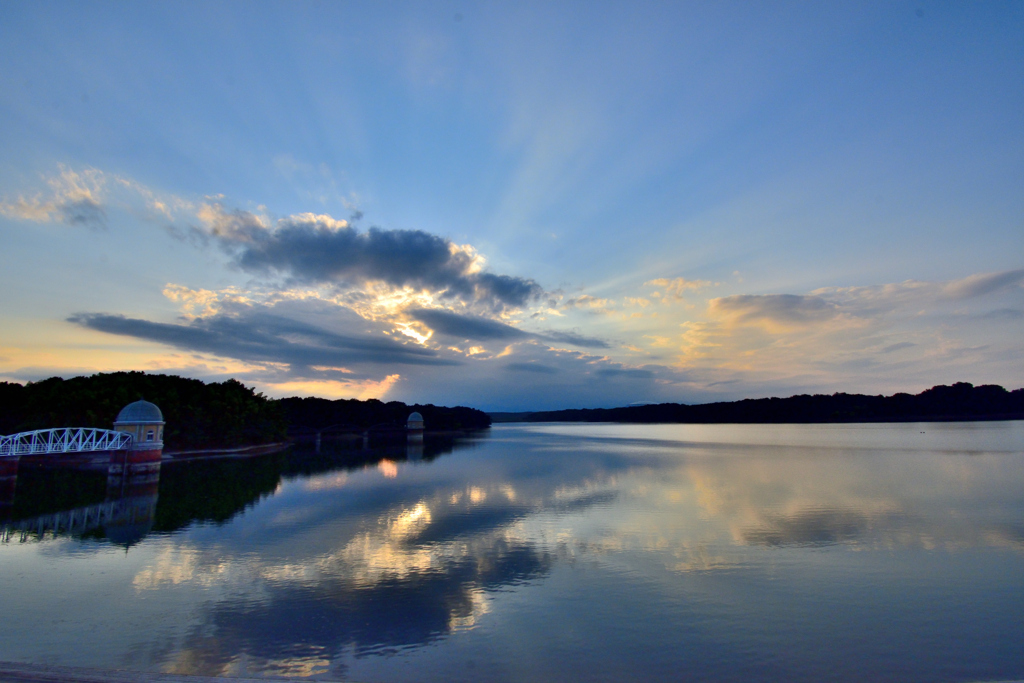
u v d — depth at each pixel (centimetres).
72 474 6656
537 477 6134
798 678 1620
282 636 1903
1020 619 2038
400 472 6819
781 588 2356
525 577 2512
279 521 3753
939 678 1620
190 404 10444
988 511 3953
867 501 4391
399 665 1697
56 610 2145
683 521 3653
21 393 9438
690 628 1961
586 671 1659
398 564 2717
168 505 4447
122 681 1177
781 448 10444
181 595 2303
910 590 2334
